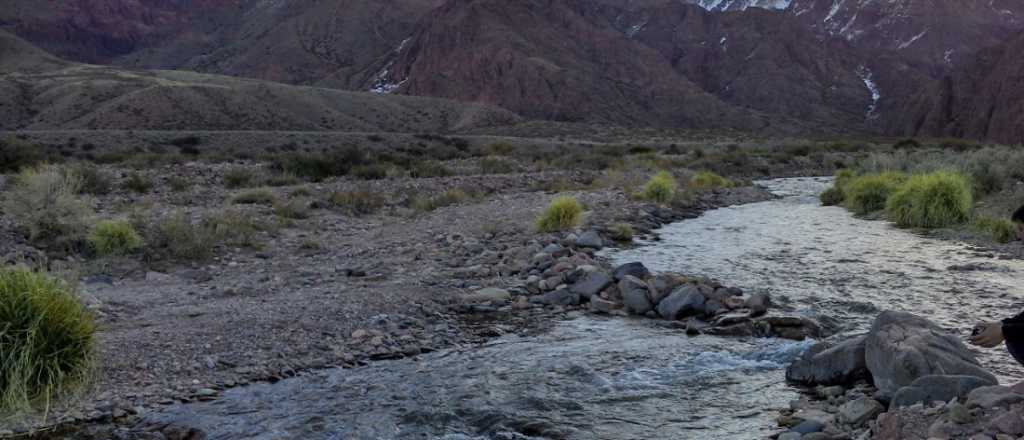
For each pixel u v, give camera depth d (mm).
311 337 9289
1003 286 12023
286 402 7273
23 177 16625
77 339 7031
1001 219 17609
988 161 30203
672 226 20484
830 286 12266
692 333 9641
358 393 7500
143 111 139125
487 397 7312
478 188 29125
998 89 198875
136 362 8211
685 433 6336
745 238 18000
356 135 80375
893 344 6719
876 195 23000
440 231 18500
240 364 8320
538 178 33062
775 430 6285
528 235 17812
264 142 73812
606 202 23953
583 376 7906
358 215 21781
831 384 7289
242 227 17094
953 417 5316
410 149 57406
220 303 10969
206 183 27906
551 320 10547
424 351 9047
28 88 160500
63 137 69812
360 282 12625
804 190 33656
